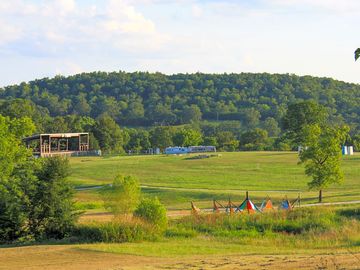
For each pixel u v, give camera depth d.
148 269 26.30
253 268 25.75
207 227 49.59
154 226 43.75
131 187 51.34
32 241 44.00
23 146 73.00
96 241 41.28
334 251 32.81
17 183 45.88
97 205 71.19
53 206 45.22
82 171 124.31
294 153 155.25
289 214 52.97
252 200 74.56
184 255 32.34
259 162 132.25
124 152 198.25
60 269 27.84
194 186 93.56
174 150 182.75
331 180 70.81
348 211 53.81
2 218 44.75
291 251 34.12
